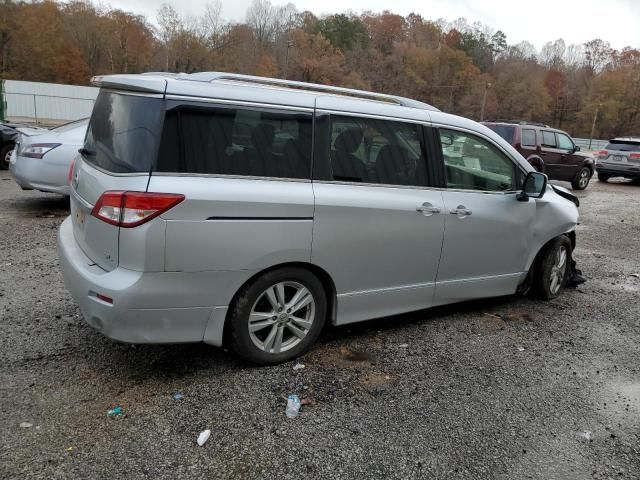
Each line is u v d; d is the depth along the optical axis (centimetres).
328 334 426
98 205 310
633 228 1020
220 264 318
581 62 11625
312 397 329
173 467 259
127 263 300
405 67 9275
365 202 371
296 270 354
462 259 443
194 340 326
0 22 7275
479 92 8912
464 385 358
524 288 525
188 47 8694
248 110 330
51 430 281
